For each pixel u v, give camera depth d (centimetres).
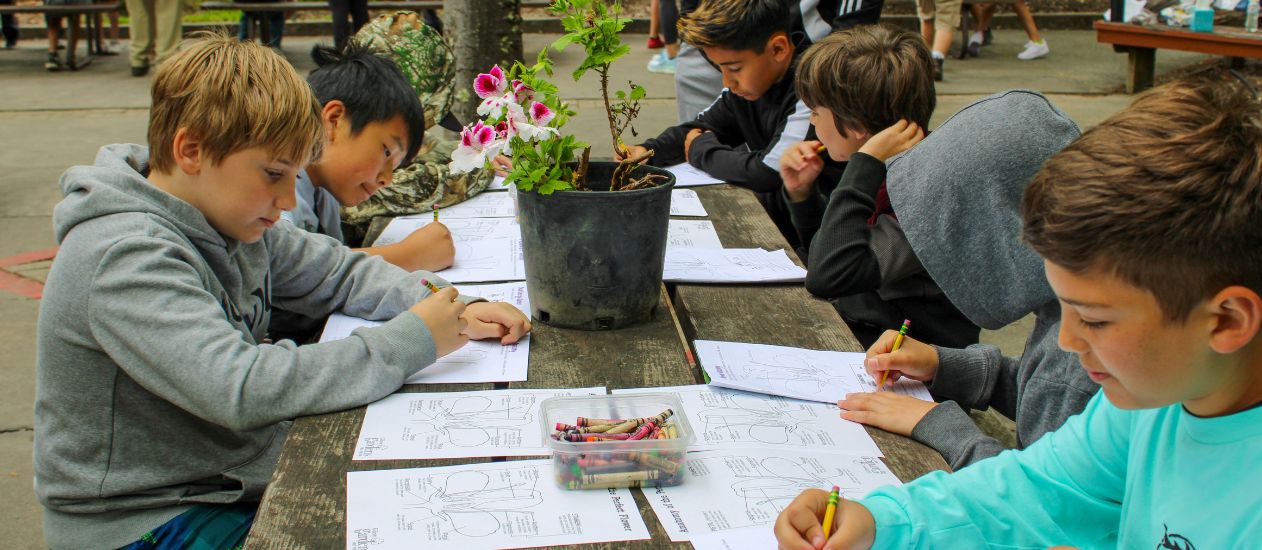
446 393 165
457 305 176
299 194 224
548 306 191
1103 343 102
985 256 184
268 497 133
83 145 643
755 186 300
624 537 126
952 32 810
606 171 198
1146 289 97
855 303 238
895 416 159
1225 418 107
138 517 163
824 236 212
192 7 912
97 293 154
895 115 224
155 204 163
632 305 190
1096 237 96
